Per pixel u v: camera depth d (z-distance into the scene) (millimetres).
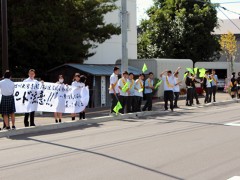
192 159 8695
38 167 8266
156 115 18703
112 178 7254
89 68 23578
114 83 17531
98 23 23969
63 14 22484
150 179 7137
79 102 15898
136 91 18844
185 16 40906
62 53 22828
